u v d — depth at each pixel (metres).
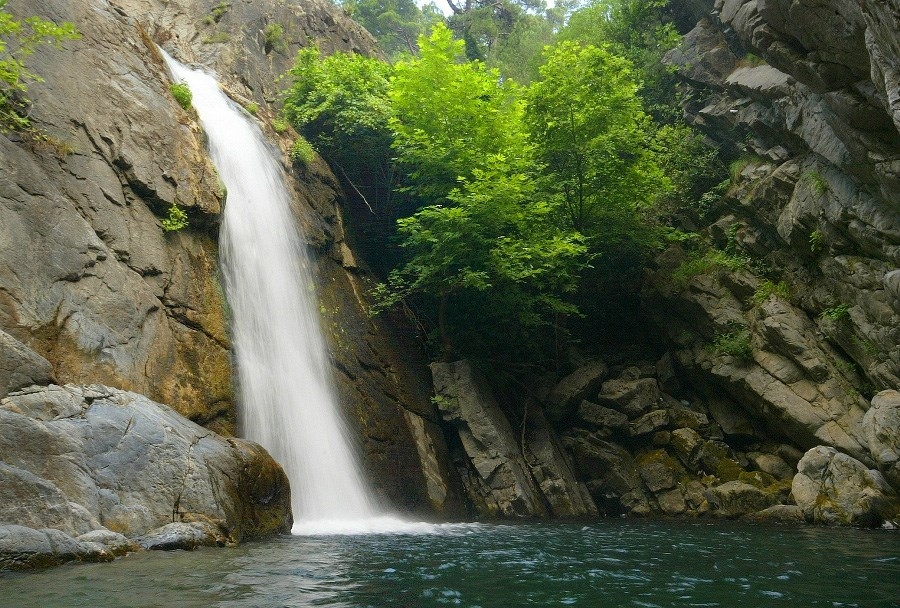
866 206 18.02
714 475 21.67
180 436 11.26
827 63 15.20
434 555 10.30
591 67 23.62
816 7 14.06
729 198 23.88
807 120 19.81
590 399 23.92
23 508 8.55
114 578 7.61
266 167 20.62
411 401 21.19
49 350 11.86
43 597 6.65
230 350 15.63
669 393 24.06
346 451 17.86
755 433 22.42
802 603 7.23
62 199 13.23
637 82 28.41
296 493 15.98
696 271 23.78
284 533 12.55
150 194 15.18
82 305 12.73
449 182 23.47
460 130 23.34
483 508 19.97
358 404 19.22
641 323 25.95
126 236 14.30
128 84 16.14
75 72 14.88
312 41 27.95
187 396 14.15
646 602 7.20
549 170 24.95
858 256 19.12
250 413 15.59
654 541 12.91
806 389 20.53
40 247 12.43
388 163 24.84
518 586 7.96
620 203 24.42
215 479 11.14
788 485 20.17
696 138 25.81
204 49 23.98
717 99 25.36
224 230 17.48
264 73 25.16
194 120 17.94
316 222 21.67
